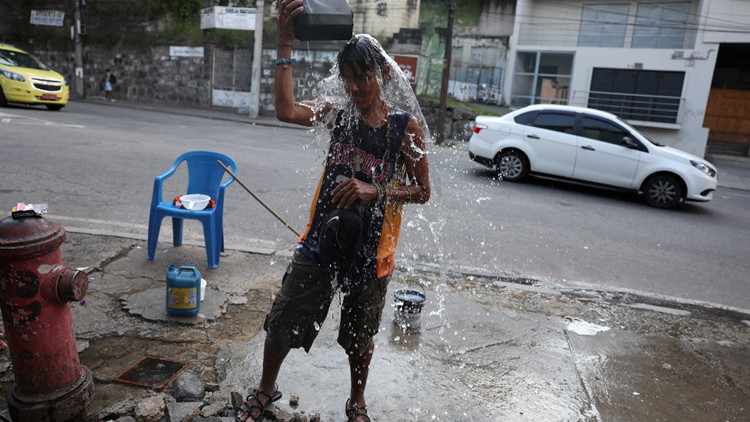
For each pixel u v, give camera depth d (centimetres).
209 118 1952
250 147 1115
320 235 203
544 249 574
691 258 598
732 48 1995
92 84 2517
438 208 693
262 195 682
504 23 2327
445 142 1673
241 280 393
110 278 375
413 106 217
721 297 479
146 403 235
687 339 371
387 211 217
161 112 2033
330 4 193
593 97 2064
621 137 917
